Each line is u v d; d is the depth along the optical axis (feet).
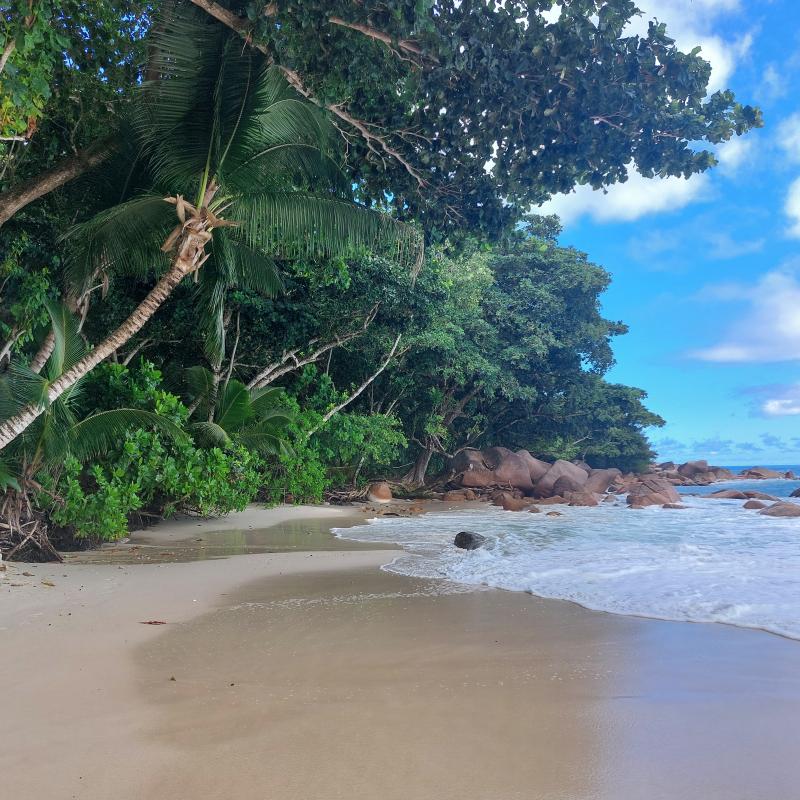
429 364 108.06
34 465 38.22
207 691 15.44
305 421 80.94
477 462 120.16
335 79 31.53
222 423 64.08
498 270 138.62
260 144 39.47
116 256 40.37
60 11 36.04
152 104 36.83
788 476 198.29
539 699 14.93
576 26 30.83
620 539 49.32
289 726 13.25
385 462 105.60
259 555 41.42
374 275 78.33
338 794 10.40
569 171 35.78
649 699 14.87
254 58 34.99
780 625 21.67
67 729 13.02
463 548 44.55
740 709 14.15
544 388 136.67
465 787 10.64
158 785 10.68
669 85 32.83
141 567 35.86
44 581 29.86
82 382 46.01
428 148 37.27
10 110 29.66
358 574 33.71
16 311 43.24
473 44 30.04
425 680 16.39
